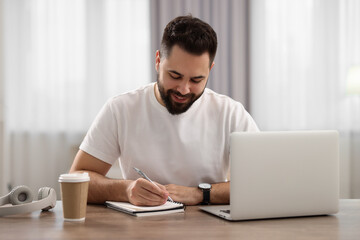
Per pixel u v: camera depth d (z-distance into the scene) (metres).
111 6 4.02
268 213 1.22
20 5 3.89
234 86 4.14
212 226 1.14
